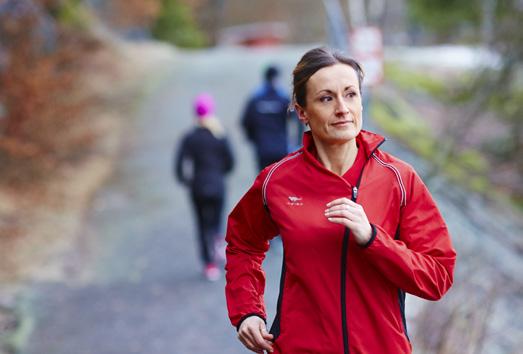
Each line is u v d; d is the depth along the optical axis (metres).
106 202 13.57
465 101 17.33
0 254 10.39
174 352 7.29
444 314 6.69
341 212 2.81
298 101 3.11
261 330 3.22
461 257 9.26
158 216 12.54
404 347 3.02
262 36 55.56
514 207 14.54
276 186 3.15
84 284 9.58
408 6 32.88
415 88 23.36
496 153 17.34
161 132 18.88
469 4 25.16
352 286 2.97
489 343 7.26
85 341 7.67
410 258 2.85
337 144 3.07
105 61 25.97
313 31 58.41
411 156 14.80
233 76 25.30
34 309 8.62
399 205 3.04
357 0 22.70
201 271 9.84
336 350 2.95
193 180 9.58
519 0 15.81
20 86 12.64
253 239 3.41
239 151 16.17
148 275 9.83
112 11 34.47
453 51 31.09
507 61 15.80
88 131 16.30
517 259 10.66
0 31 13.17
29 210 12.36
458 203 13.20
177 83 24.72
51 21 17.14
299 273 3.04
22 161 13.39
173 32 47.97
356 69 3.07
